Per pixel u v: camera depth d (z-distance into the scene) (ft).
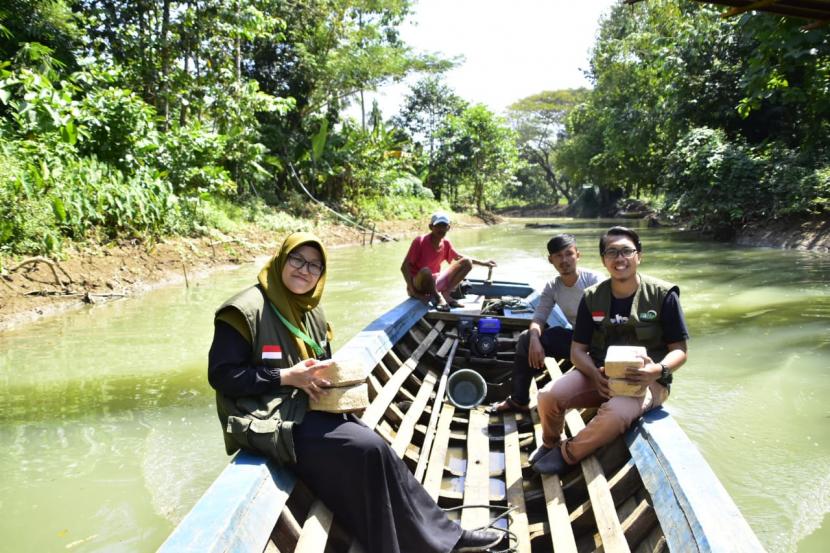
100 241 35.29
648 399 10.16
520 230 87.56
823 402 16.19
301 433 8.51
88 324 26.43
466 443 13.55
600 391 10.88
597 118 104.68
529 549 9.18
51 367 20.66
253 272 40.16
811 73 32.96
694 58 56.29
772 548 10.51
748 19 26.11
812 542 10.61
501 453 12.96
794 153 50.62
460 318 19.65
